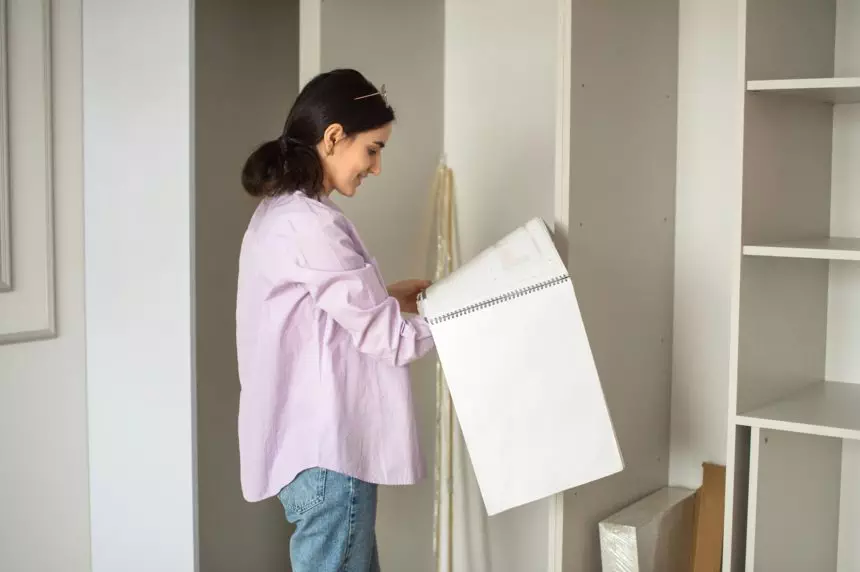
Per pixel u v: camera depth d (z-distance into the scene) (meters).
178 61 2.23
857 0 2.21
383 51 2.43
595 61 2.02
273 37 2.71
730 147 2.39
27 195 2.39
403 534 2.59
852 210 2.24
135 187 2.34
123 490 2.45
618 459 1.82
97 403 2.49
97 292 2.45
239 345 1.97
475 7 2.63
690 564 2.42
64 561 2.52
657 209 2.37
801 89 1.83
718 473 2.42
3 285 2.35
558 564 2.04
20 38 2.36
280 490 1.92
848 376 2.26
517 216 2.61
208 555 2.60
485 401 1.87
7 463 2.39
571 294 1.83
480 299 1.86
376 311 1.81
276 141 1.92
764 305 1.97
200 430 2.57
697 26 2.41
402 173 2.54
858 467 2.27
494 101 2.62
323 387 1.87
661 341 2.44
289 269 1.82
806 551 2.14
